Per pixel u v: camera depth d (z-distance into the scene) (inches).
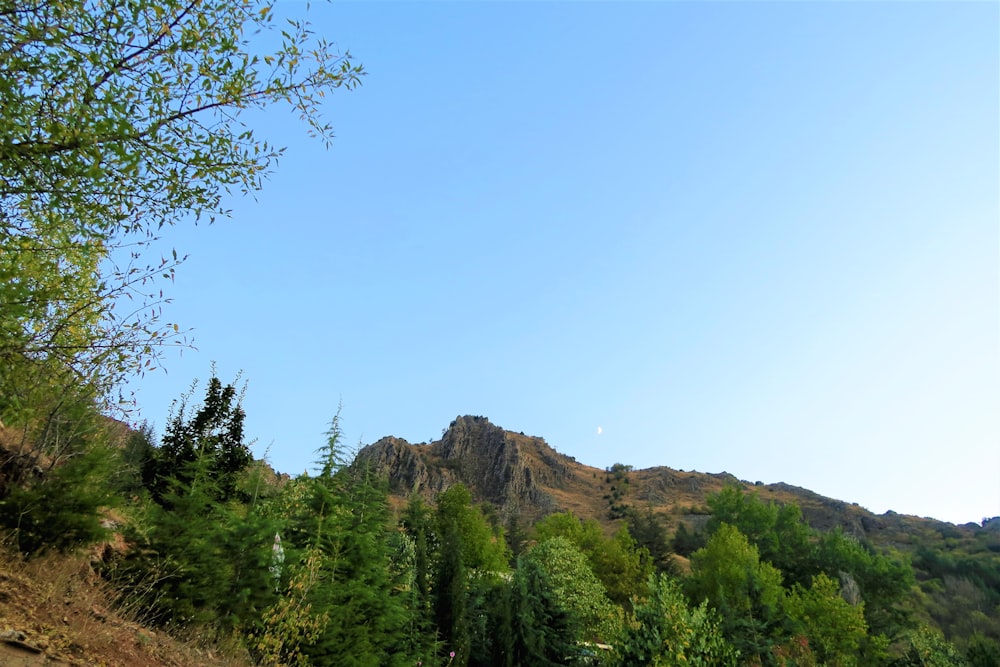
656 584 541.0
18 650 232.1
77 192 215.6
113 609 350.3
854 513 6530.5
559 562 1441.9
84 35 217.0
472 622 863.1
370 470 712.4
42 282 239.8
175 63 233.0
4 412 243.6
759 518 3041.3
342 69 266.8
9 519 341.7
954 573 3818.9
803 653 777.6
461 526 1637.6
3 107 201.0
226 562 445.4
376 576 616.1
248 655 417.1
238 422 756.0
